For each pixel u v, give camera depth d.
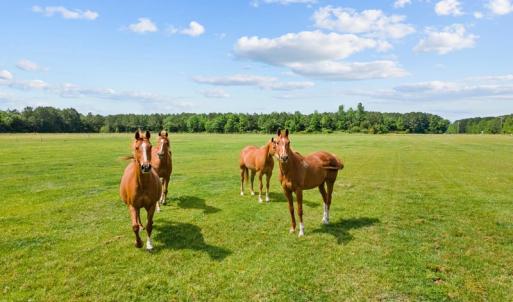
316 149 32.62
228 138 59.34
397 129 117.62
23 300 4.65
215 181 14.52
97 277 5.36
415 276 5.42
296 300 4.72
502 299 4.73
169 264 5.85
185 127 122.31
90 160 21.64
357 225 8.18
